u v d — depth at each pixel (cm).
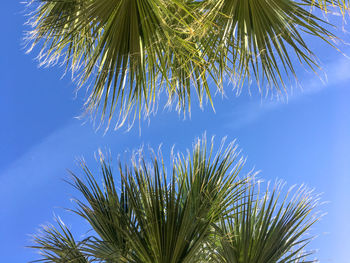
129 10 242
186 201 249
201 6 242
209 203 275
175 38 246
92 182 295
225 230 283
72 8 262
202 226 254
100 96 247
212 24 238
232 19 240
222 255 277
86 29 258
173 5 246
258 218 286
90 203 288
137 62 244
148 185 249
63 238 310
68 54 285
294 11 236
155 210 242
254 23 243
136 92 249
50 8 288
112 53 245
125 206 291
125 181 260
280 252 270
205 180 295
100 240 269
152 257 246
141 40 257
